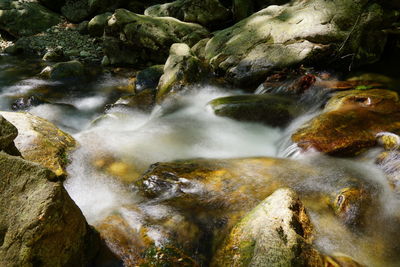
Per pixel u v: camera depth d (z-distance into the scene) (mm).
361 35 7148
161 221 3273
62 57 11453
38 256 2283
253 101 6035
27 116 4723
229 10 10312
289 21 7648
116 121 6211
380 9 7215
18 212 2312
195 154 4816
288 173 3949
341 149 4301
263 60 7191
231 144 5215
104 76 9570
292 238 2646
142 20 9414
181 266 2861
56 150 4332
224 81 7562
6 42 13141
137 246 3006
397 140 4238
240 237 2887
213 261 2914
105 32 10000
